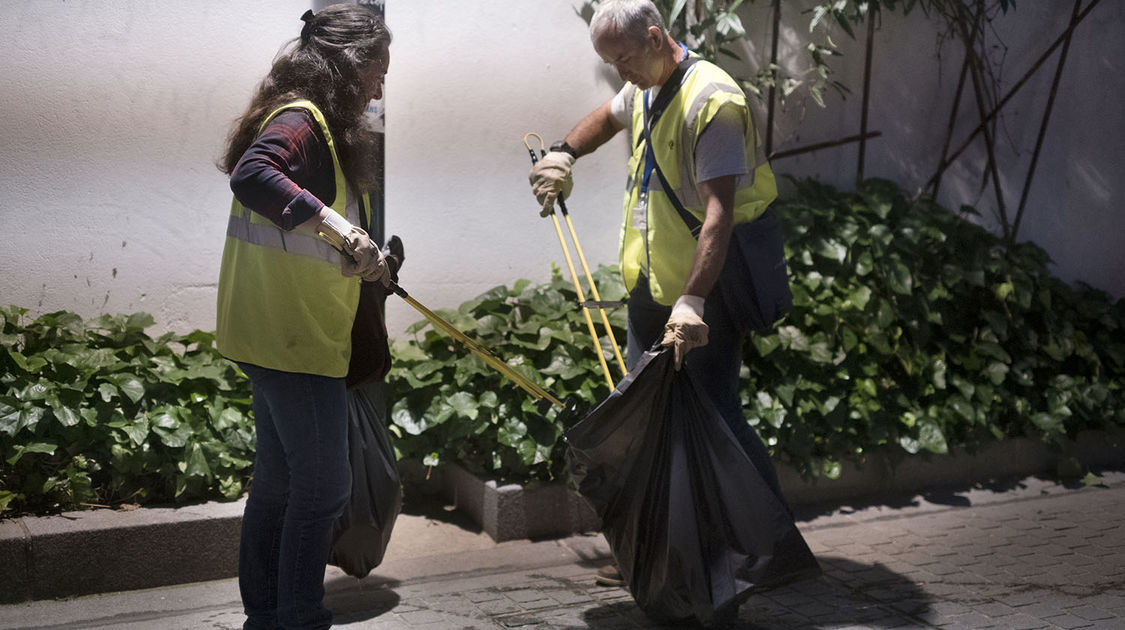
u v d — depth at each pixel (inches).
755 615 134.6
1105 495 187.9
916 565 153.0
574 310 178.5
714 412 125.6
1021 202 217.9
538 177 147.9
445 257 179.8
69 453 144.6
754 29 194.2
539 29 180.4
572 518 162.1
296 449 109.5
